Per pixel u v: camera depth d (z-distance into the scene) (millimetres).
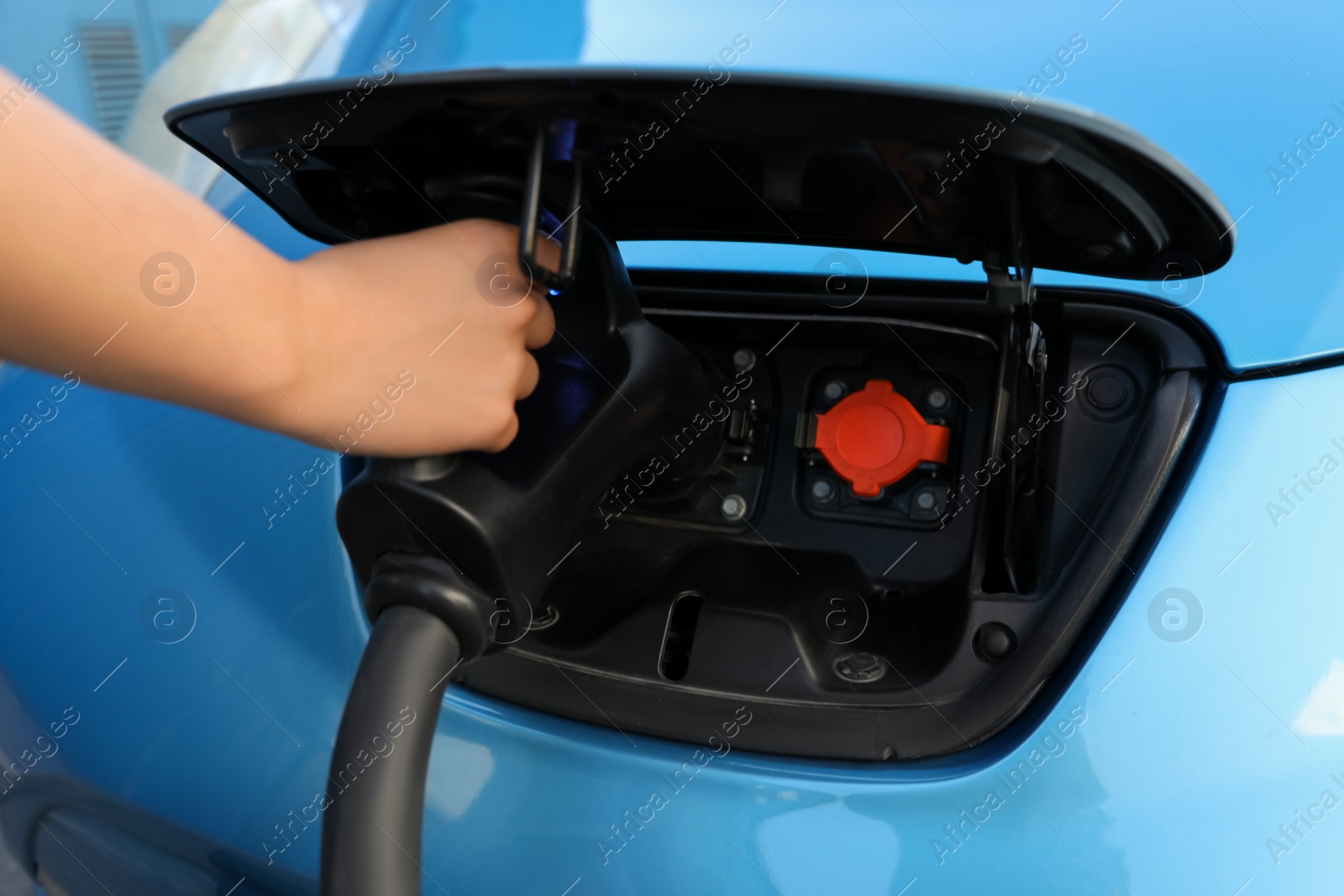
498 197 524
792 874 606
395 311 442
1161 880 566
